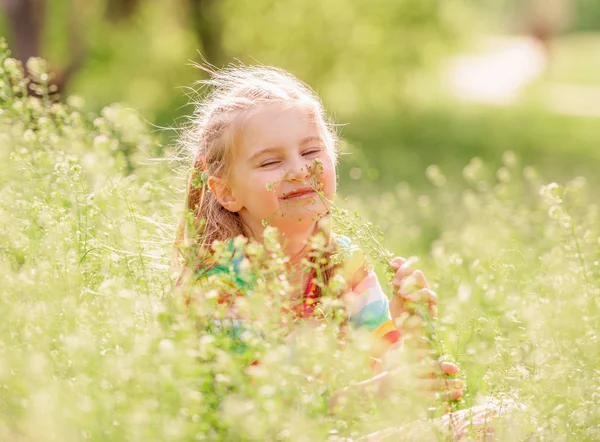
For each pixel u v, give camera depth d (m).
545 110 26.91
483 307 4.25
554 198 3.66
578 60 46.84
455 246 6.12
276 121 3.19
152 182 3.72
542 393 2.59
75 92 16.73
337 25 21.28
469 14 23.11
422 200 8.01
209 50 21.78
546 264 3.87
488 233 5.17
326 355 2.32
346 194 10.78
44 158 3.36
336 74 21.81
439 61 23.06
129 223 3.09
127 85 22.41
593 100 29.91
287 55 21.36
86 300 2.84
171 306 2.64
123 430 2.22
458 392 2.75
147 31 21.95
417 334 2.91
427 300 2.96
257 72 3.69
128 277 3.03
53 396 2.23
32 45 14.39
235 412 2.14
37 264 2.92
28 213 3.18
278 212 3.18
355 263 3.32
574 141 19.48
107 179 3.39
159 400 2.24
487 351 3.46
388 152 17.56
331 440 2.38
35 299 2.68
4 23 16.39
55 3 15.20
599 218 4.44
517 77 38.31
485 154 17.23
